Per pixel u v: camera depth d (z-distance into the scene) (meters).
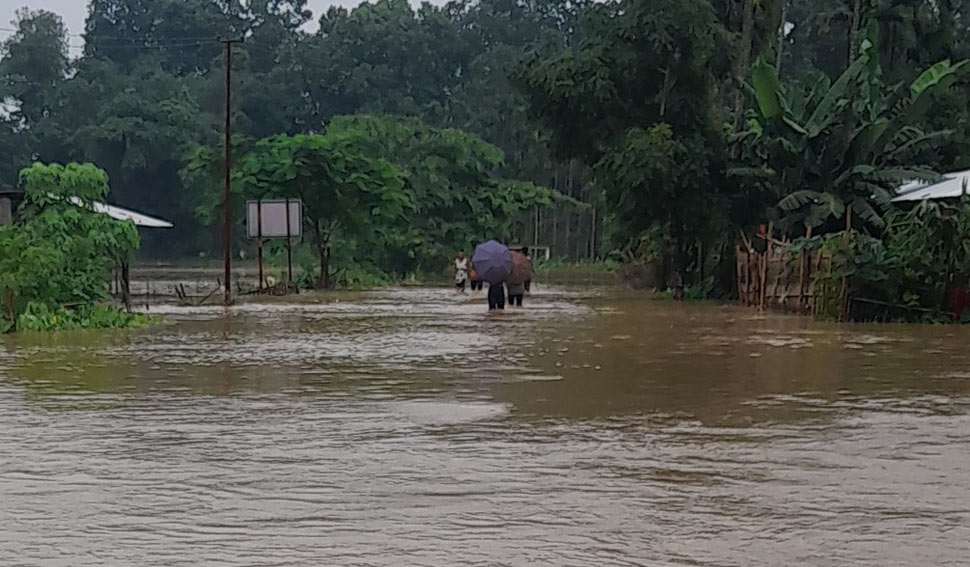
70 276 23.19
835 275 24.12
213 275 55.53
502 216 62.31
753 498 7.57
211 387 13.27
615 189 33.66
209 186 53.62
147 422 10.73
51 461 8.89
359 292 41.09
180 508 7.36
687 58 33.62
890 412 11.23
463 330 22.00
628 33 33.69
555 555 6.26
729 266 34.19
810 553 6.30
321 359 16.39
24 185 26.70
